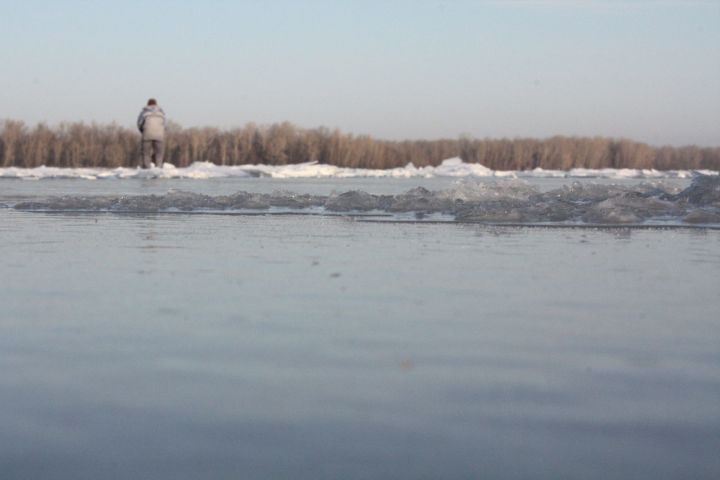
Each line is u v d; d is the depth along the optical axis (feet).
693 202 25.11
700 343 8.17
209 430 5.69
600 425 5.81
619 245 16.60
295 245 16.49
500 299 10.47
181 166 95.09
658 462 5.18
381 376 6.93
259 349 7.79
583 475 5.00
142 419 5.90
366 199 26.73
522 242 17.11
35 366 7.22
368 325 8.88
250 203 27.09
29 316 9.30
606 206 22.90
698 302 10.33
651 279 12.16
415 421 5.88
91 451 5.35
